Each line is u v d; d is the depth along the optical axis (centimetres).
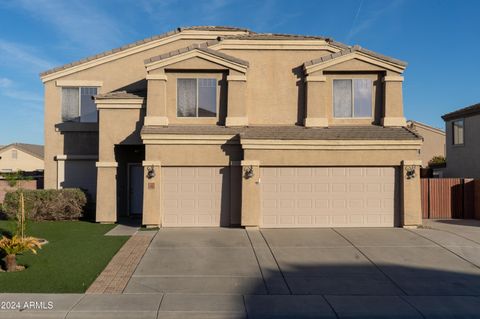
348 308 928
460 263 1286
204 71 1858
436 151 4247
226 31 2322
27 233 1639
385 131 1823
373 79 1912
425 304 959
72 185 2258
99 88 2277
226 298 981
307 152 1752
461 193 2122
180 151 1764
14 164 6091
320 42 1944
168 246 1440
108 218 1900
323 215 1775
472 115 2800
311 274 1172
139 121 1911
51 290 1015
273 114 1922
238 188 1773
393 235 1619
